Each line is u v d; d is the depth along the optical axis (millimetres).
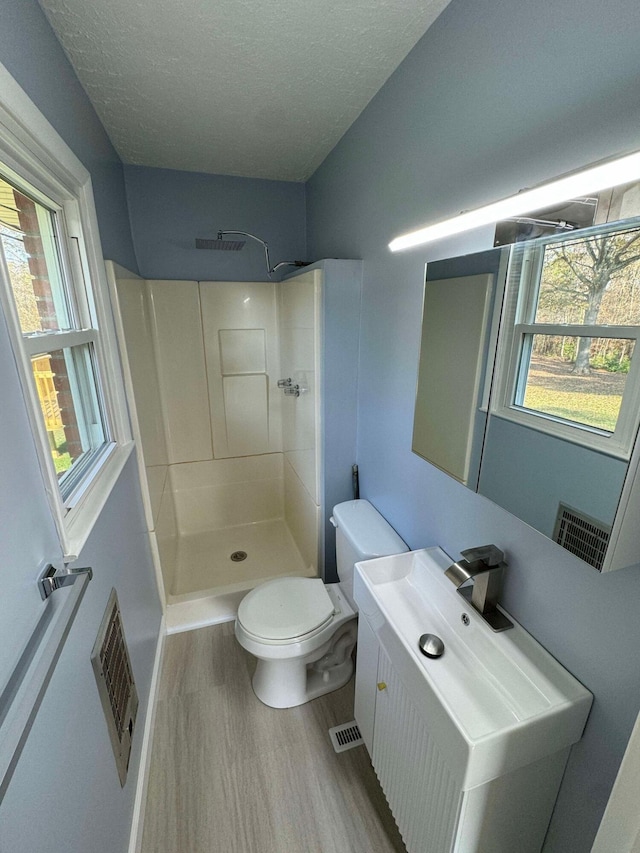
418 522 1443
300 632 1511
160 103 1507
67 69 1223
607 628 752
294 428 2461
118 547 1332
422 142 1211
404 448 1501
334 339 1820
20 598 649
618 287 627
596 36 670
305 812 1269
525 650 916
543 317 793
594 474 704
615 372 646
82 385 1353
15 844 552
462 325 1062
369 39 1158
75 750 818
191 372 2607
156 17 1058
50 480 787
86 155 1403
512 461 922
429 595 1189
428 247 1236
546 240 761
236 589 2248
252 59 1252
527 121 832
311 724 1547
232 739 1489
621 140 653
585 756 834
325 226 2174
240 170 2277
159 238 2357
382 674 1146
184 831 1224
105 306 1462
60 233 1235
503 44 869
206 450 2781
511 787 830
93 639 999
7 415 667
